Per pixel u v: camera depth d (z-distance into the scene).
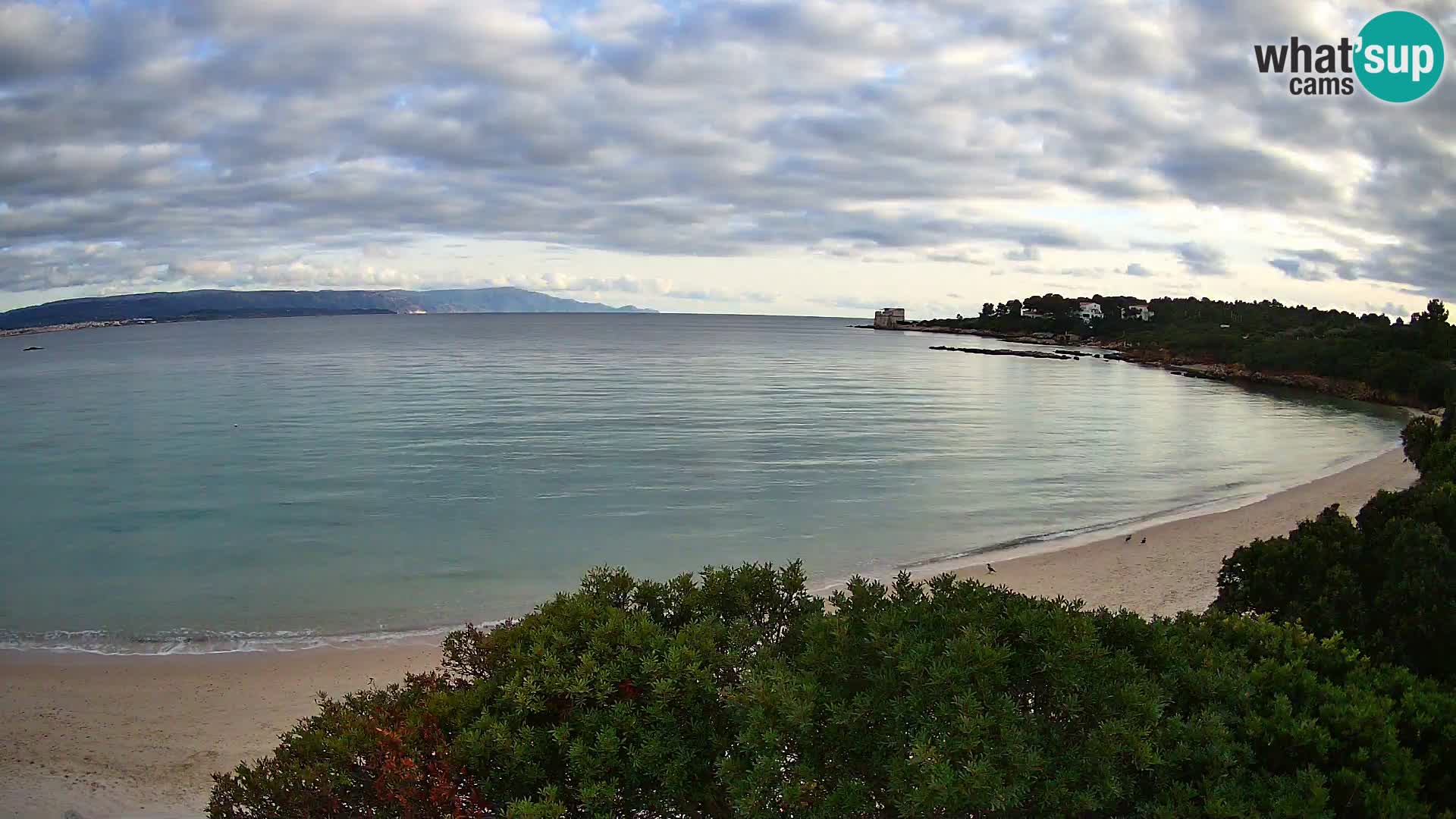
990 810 3.97
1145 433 44.84
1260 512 23.77
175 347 146.25
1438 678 7.14
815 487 28.16
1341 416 56.03
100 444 37.25
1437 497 10.59
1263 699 5.03
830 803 4.19
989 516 24.02
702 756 4.77
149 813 8.46
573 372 84.50
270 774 5.08
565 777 4.87
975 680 4.43
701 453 35.06
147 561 19.08
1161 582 16.42
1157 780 4.29
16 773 9.33
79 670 12.51
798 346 157.38
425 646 13.56
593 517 23.64
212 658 13.04
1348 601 8.38
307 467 31.36
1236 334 122.38
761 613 5.97
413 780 4.62
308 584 17.36
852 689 4.78
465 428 42.28
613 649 5.25
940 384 76.56
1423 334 82.31
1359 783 4.34
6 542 20.83
